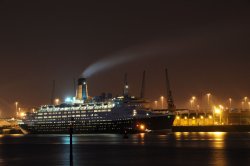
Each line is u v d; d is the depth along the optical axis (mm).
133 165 118188
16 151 174750
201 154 141500
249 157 129500
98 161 129125
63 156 147625
